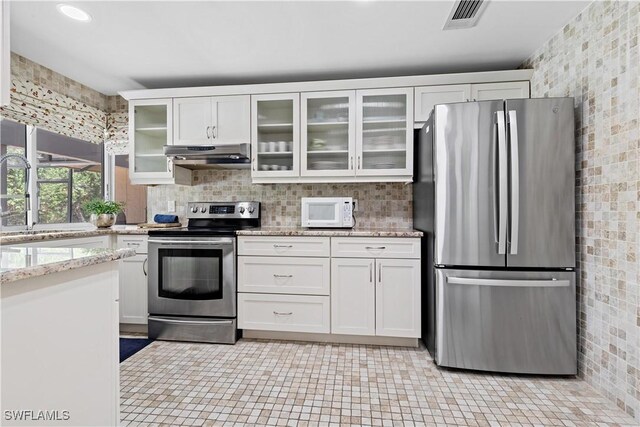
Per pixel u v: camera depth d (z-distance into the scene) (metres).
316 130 2.89
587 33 1.84
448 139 1.99
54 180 2.82
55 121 2.70
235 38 2.19
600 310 1.77
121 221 3.31
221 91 2.79
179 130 2.85
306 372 2.00
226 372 2.00
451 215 1.99
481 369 1.97
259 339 2.54
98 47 2.30
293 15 1.93
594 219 1.80
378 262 2.35
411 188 2.94
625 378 1.60
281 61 2.53
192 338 2.49
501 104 1.92
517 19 1.97
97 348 1.06
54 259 0.93
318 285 2.42
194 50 2.35
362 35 2.15
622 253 1.62
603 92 1.73
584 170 1.88
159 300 2.55
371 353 2.27
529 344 1.93
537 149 1.89
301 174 2.75
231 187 3.18
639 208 1.53
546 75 2.24
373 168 2.71
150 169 3.04
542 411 1.61
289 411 1.61
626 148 1.59
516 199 1.89
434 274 2.08
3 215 2.32
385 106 2.70
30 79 2.50
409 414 1.59
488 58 2.49
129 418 1.55
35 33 2.12
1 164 2.46
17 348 0.80
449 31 2.10
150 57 2.46
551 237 1.90
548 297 1.91
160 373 1.99
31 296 0.84
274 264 2.46
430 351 2.21
